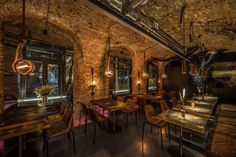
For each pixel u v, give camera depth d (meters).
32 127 1.97
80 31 4.07
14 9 2.88
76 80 4.62
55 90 7.85
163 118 2.52
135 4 1.77
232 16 3.26
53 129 2.57
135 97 6.09
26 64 2.29
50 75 7.61
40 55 7.11
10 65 6.24
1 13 2.86
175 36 4.81
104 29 4.23
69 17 3.46
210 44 6.00
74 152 2.57
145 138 3.23
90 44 4.66
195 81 8.84
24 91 6.66
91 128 3.81
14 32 4.88
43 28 4.30
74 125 4.00
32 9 2.97
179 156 2.49
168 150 2.70
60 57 8.01
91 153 2.56
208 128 2.41
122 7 1.89
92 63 4.93
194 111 3.03
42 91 3.86
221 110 3.67
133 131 3.65
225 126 2.48
